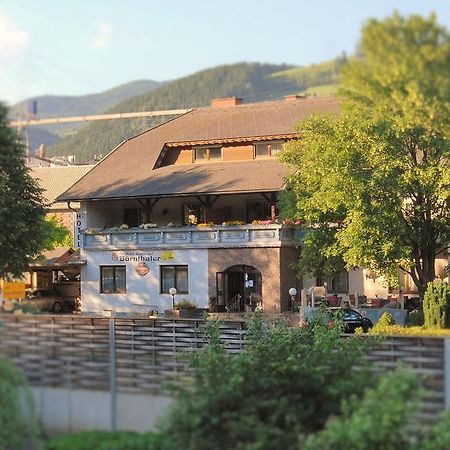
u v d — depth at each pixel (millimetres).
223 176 47906
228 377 13086
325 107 48812
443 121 14977
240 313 43500
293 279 46188
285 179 37688
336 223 34812
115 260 48531
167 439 11656
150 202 49719
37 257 33750
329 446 10461
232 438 11445
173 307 45219
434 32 12875
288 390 13055
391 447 10281
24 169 30031
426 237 33156
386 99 14039
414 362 13211
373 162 30656
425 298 25766
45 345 13883
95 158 67688
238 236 45406
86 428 13516
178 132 52719
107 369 13461
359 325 34094
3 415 11672
